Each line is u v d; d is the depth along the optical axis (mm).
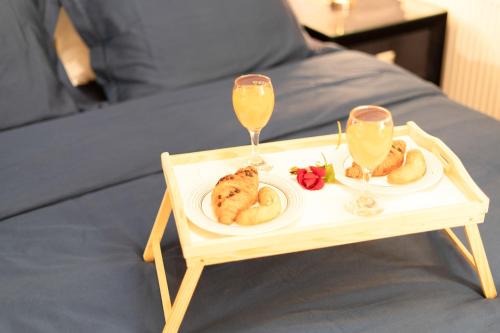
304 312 1198
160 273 1279
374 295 1236
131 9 2053
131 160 1683
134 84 2078
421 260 1327
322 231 1112
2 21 1946
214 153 1350
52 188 1591
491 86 2604
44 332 1195
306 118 1826
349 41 2527
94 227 1473
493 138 1734
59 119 1891
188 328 1185
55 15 2066
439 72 2773
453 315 1181
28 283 1311
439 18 2641
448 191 1223
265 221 1134
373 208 1164
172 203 1190
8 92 1926
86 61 2227
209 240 1110
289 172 1308
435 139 1340
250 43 2172
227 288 1270
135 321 1210
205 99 1955
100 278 1313
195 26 2107
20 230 1475
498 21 2469
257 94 1256
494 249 1334
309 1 2814
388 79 2049
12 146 1762
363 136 1091
